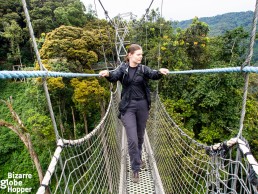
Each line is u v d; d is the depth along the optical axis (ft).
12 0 89.81
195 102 46.16
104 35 66.90
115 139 14.37
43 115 51.85
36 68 49.42
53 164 3.59
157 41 53.67
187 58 49.96
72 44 54.75
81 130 57.67
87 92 49.67
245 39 48.03
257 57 58.34
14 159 52.49
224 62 45.52
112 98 17.98
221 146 4.58
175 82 47.47
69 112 58.59
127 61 8.45
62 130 52.19
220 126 45.32
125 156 14.57
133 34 61.57
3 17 86.12
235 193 3.92
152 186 11.21
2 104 66.49
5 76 2.84
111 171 10.69
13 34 78.64
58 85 48.29
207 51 51.44
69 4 92.17
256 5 3.26
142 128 9.16
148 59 50.72
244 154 3.57
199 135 45.24
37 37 81.46
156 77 8.30
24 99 66.90
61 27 58.59
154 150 15.56
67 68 50.98
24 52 82.64
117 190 10.72
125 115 8.71
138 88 8.46
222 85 44.39
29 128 57.06
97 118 59.06
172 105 46.21
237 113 44.55
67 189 4.03
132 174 11.57
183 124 45.24
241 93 45.60
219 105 45.39
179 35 52.29
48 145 48.37
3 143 54.44
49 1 91.15
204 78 45.11
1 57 85.87
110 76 8.16
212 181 5.26
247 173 3.48
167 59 48.34
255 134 43.62
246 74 3.69
